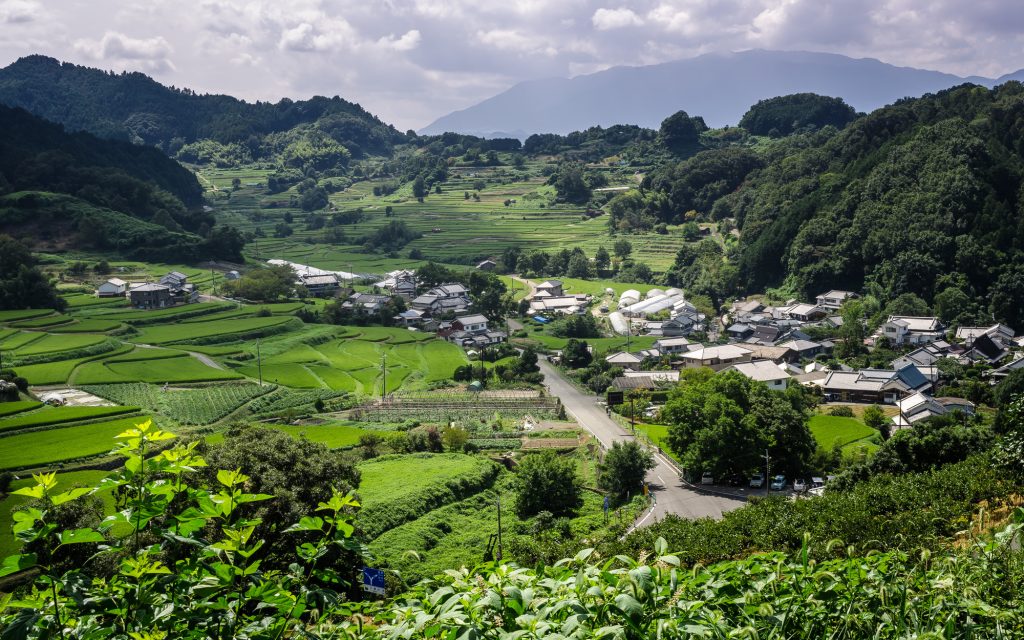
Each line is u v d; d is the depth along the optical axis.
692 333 104.75
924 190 112.50
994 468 22.45
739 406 51.28
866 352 91.50
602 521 43.19
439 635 5.43
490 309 116.00
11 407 59.75
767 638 5.93
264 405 69.38
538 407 71.44
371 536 39.12
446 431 58.72
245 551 5.67
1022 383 67.44
